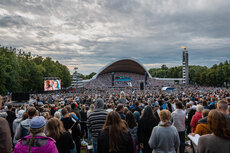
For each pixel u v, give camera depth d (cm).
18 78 4462
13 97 2239
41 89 6425
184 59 11031
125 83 10188
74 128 508
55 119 394
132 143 336
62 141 379
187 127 896
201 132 428
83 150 721
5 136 297
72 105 745
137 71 11875
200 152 292
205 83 9719
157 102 1218
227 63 10456
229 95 1795
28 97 2302
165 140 382
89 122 503
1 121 301
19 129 489
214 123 281
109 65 10062
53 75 7012
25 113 536
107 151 324
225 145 272
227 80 8700
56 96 3494
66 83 8200
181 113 587
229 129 273
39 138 310
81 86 8856
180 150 582
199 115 554
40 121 318
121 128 331
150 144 398
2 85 3566
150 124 499
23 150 302
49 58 8500
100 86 9300
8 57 4209
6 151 297
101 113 505
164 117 397
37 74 5656
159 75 15138
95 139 486
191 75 11825
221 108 411
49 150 302
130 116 507
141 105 1011
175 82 13300
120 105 604
